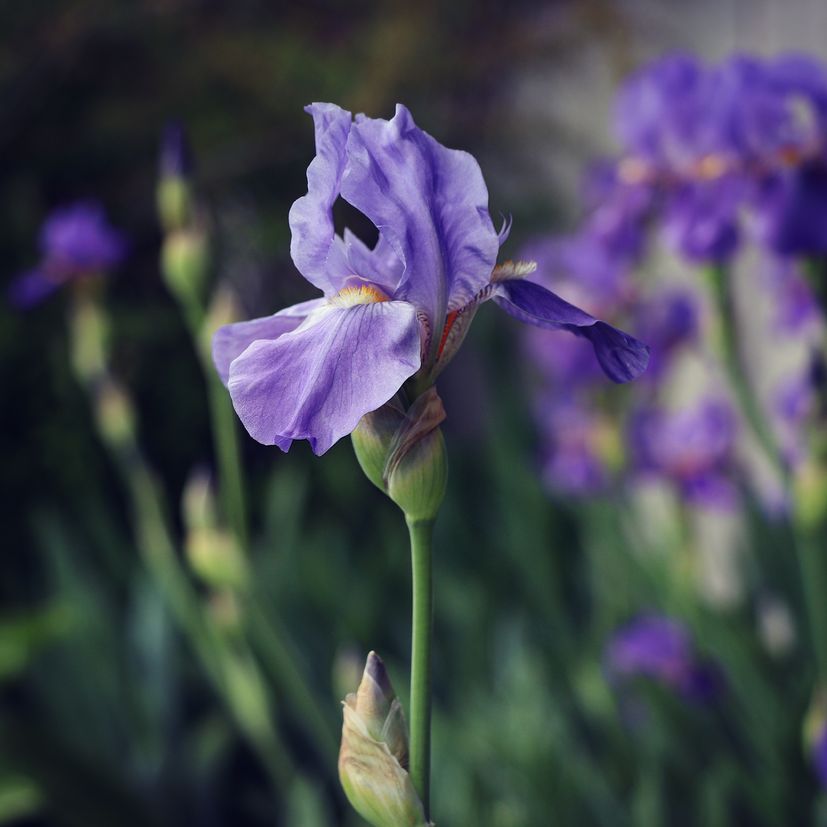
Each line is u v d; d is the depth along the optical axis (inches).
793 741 50.5
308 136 126.3
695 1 95.6
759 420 46.6
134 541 117.3
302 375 32.1
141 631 76.6
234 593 50.0
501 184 136.4
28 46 121.2
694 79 49.4
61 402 115.6
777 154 45.6
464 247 32.6
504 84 136.7
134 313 120.3
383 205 32.2
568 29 111.4
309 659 69.9
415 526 32.7
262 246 127.3
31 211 120.1
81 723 73.9
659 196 51.2
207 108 128.8
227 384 32.3
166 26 125.3
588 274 59.4
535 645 73.5
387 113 121.6
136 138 127.6
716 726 57.3
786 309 53.1
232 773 80.8
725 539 86.1
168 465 123.9
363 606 77.2
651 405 60.8
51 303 116.6
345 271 33.2
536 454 94.6
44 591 104.7
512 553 81.7
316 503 116.9
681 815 53.6
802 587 60.7
